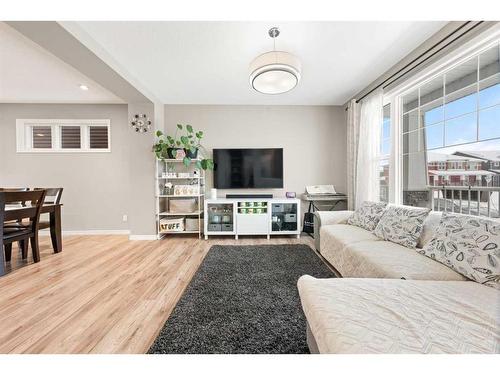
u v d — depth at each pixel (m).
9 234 2.53
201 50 2.46
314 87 3.49
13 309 1.77
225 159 4.18
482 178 2.00
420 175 2.70
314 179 4.30
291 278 2.29
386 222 2.30
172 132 4.21
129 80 2.96
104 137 4.32
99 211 4.25
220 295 1.95
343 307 1.03
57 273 2.45
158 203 3.88
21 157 4.18
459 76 2.17
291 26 2.08
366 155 3.32
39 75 3.09
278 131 4.27
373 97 3.20
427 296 1.13
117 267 2.62
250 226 3.85
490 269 1.29
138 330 1.53
